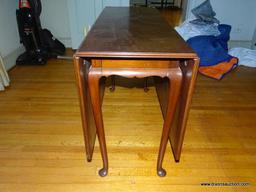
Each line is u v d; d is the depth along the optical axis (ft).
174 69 3.03
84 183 3.88
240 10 10.41
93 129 4.15
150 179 3.98
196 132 5.19
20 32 8.61
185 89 3.15
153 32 3.77
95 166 4.23
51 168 4.16
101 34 3.57
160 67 3.03
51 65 8.98
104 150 3.79
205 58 8.26
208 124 5.49
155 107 6.22
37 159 4.36
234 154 4.58
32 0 8.16
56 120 5.53
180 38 3.48
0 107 6.02
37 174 4.03
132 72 3.05
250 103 6.46
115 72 3.05
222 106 6.28
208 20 8.80
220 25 9.02
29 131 5.12
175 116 3.86
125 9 6.12
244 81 7.83
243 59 9.26
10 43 8.70
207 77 8.07
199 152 4.60
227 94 6.94
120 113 5.91
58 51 9.89
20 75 7.98
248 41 11.17
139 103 6.40
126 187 3.82
